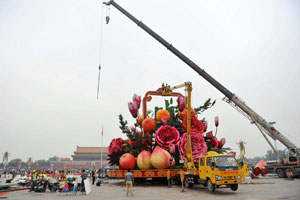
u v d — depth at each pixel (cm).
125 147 2272
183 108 2158
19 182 2247
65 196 1488
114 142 2314
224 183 1371
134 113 2267
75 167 14800
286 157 2906
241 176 1406
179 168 2092
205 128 2423
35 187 1814
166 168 2080
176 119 2380
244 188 1680
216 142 2250
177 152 2173
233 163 1427
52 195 1554
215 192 1470
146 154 2127
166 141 2142
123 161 2147
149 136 2239
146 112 2466
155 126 2283
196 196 1312
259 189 1591
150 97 2514
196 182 1717
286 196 1214
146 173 2078
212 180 1414
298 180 2380
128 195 1459
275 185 1855
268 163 3375
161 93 2512
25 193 1708
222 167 1398
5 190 1866
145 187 1970
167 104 2520
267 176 3136
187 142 1889
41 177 1892
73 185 1703
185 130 2236
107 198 1347
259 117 3103
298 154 2823
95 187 2166
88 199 1320
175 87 2419
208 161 1494
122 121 2311
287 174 2739
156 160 2020
